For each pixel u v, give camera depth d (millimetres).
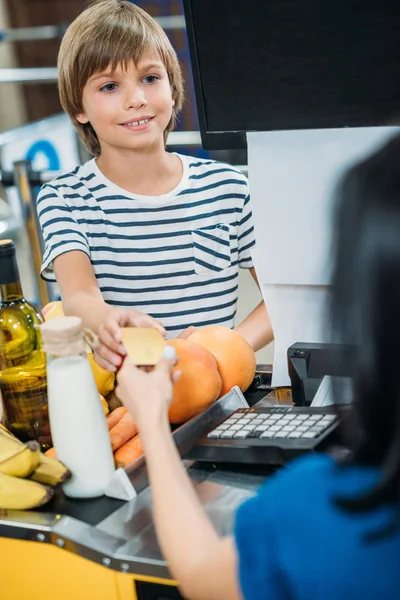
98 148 1802
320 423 1246
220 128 1345
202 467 1252
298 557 756
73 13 5348
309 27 1208
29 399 1328
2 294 1349
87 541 1106
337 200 750
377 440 756
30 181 2406
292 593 765
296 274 1418
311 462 818
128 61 1581
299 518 767
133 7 1646
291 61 1244
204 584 861
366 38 1187
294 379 1418
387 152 734
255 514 795
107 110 1620
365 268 711
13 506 1185
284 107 1282
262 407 1370
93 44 1578
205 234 1767
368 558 737
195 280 1777
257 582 778
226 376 1458
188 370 1362
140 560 1062
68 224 1697
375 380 724
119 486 1195
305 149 1316
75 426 1189
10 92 5277
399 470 729
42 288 2484
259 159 1349
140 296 1765
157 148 1715
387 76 1202
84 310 1479
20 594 1189
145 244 1748
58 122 3012
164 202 1744
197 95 1331
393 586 731
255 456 1200
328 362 1405
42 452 1333
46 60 5387
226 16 1243
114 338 1245
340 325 749
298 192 1353
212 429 1336
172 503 954
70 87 1660
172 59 1712
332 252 758
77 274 1634
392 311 704
